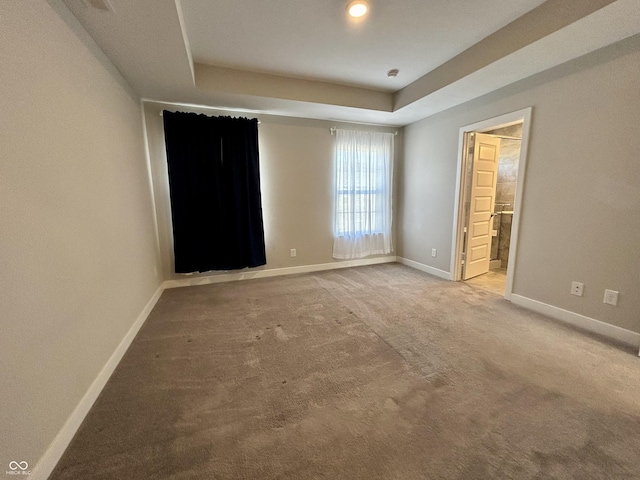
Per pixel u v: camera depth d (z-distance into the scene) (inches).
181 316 107.1
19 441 41.0
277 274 163.2
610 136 84.5
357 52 103.3
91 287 65.6
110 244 78.0
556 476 44.3
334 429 54.1
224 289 138.2
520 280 114.5
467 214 146.3
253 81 118.3
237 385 67.4
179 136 130.3
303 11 79.4
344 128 167.8
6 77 42.7
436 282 147.9
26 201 45.6
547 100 99.5
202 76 111.3
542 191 103.6
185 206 135.6
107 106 82.2
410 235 179.5
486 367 73.4
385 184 179.6
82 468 46.6
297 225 164.4
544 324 97.8
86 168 66.9
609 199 86.0
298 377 70.3
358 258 182.9
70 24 62.5
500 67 96.6
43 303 48.2
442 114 147.6
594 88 87.0
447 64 110.9
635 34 77.0
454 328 95.7
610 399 61.2
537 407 59.2
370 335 91.6
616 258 85.6
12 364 40.6
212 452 49.5
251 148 143.8
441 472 45.3
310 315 107.3
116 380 69.7
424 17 82.9
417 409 59.0
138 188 108.0
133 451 49.7
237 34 90.4
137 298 98.3
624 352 79.5
